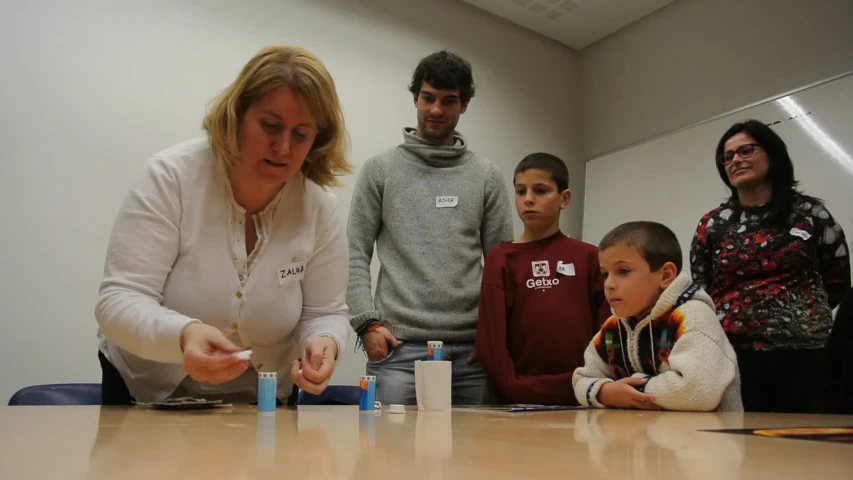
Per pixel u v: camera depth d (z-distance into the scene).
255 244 1.21
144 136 2.61
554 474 0.33
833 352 1.46
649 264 1.43
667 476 0.32
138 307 1.01
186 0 2.78
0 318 2.25
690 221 3.40
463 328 1.98
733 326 2.01
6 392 2.23
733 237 2.10
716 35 3.48
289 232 1.24
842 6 2.95
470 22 3.73
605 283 1.49
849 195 2.73
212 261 1.15
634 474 0.33
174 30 2.73
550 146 4.03
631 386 1.27
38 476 0.33
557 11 3.81
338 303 1.37
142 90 2.63
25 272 2.31
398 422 0.77
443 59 2.13
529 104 3.96
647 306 1.44
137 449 0.45
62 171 2.42
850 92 2.84
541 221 2.02
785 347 1.92
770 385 1.95
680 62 3.66
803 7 3.10
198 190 1.13
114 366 1.25
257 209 1.22
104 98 2.54
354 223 2.11
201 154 1.16
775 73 3.18
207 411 0.98
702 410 1.19
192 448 0.46
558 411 1.12
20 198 2.33
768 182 2.11
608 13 3.84
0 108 2.33
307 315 1.35
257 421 0.77
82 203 2.45
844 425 0.73
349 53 3.21
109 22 2.58
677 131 3.59
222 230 1.16
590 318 1.90
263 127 1.10
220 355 0.91
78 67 2.50
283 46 1.15
